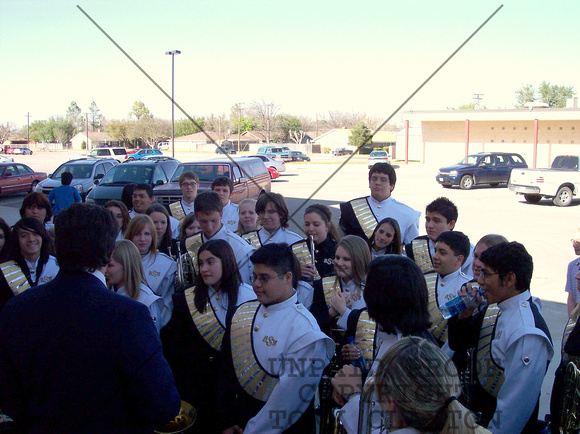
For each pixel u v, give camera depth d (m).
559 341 5.21
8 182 19.25
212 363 3.02
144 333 1.74
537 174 16.34
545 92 70.12
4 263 3.36
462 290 2.47
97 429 1.67
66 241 1.76
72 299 1.73
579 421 2.18
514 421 2.26
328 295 3.15
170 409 1.76
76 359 1.67
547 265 8.56
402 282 2.03
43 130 83.81
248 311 2.62
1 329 1.77
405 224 4.07
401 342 1.58
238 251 3.81
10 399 1.75
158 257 3.79
